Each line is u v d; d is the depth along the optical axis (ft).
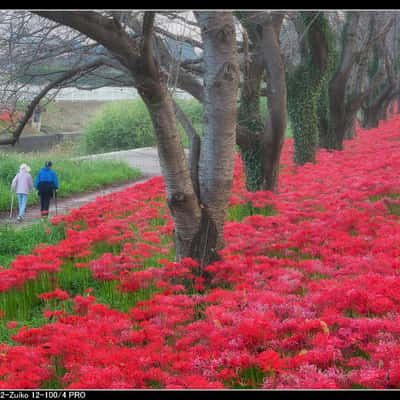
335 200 39.27
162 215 41.55
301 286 23.73
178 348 18.47
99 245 36.88
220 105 27.07
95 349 17.76
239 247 29.63
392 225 32.91
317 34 55.93
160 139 26.22
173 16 26.07
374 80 86.79
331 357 16.51
